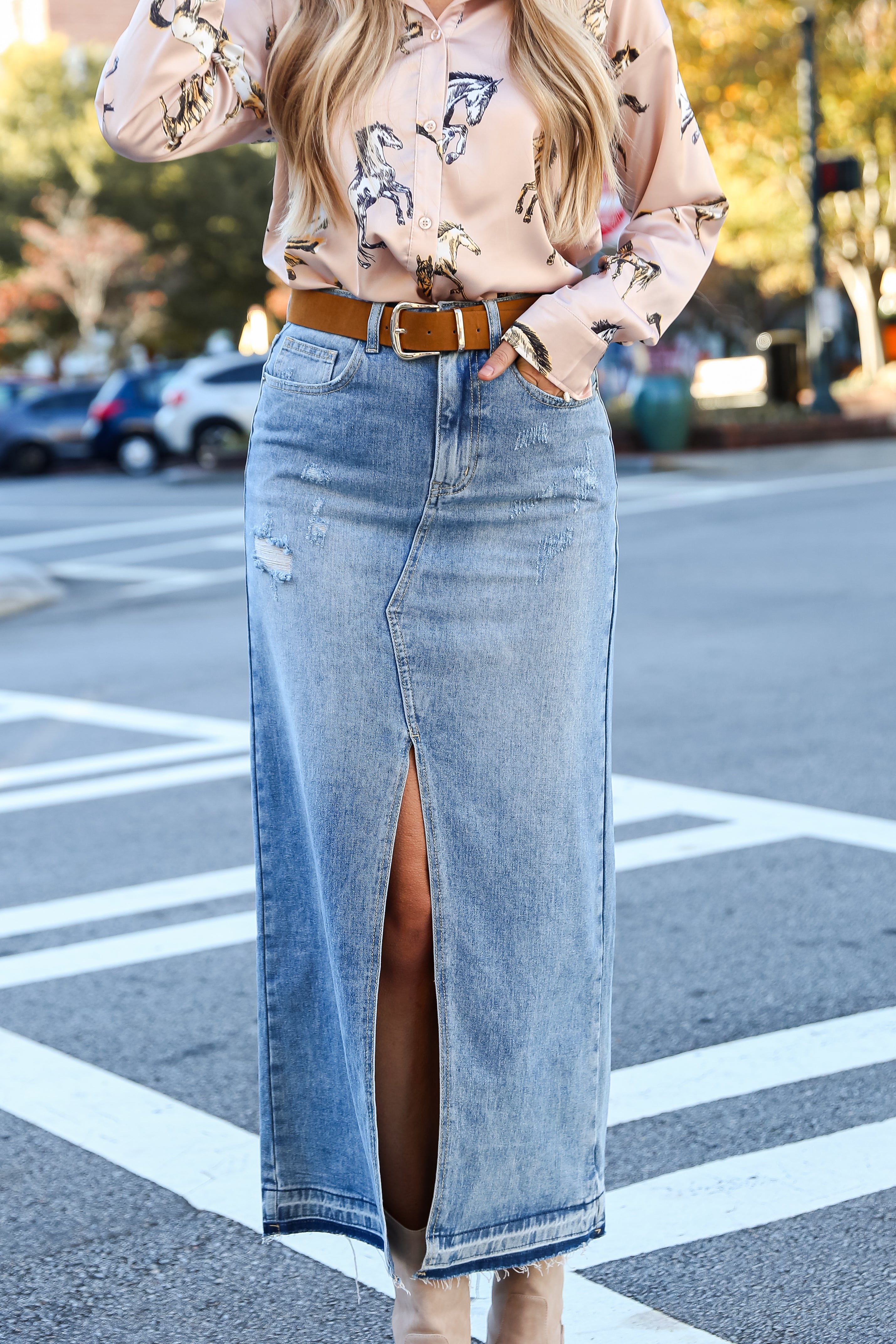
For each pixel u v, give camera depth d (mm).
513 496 2039
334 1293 2574
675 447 21625
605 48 2109
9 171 45688
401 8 1984
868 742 6277
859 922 4305
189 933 4504
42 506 21219
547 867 2084
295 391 2064
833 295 24250
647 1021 3697
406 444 2014
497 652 2043
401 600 2027
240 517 17938
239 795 6121
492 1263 2094
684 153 2137
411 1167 2107
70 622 11148
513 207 2010
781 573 10891
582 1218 2156
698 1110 3205
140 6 2043
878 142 31734
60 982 4137
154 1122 3260
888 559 11211
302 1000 2170
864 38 30453
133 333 47469
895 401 28297
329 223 2045
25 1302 2578
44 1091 3438
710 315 38438
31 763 6859
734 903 4512
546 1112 2111
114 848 5445
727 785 5770
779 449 21797
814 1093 3262
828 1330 2385
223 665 9055
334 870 2053
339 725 2039
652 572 11320
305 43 2020
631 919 4422
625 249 2111
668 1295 2500
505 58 2004
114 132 2074
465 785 2049
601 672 2143
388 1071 2100
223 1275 2645
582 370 2033
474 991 2061
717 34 29172
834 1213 2752
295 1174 2199
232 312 47312
